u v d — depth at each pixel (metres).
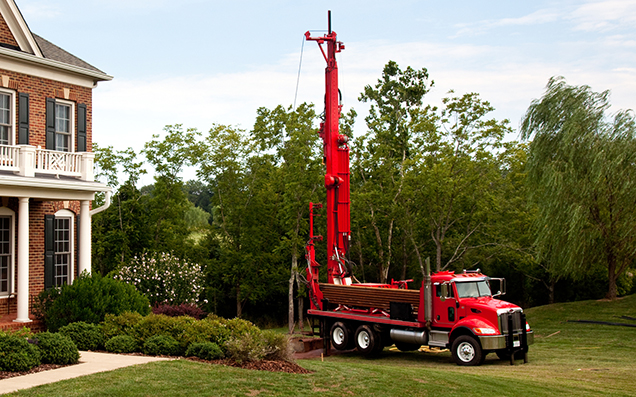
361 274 35.88
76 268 20.20
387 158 33.06
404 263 34.09
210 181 36.78
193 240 38.66
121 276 24.38
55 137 19.42
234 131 35.75
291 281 31.73
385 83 44.56
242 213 34.94
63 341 10.87
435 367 16.02
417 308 18.30
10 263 18.08
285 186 30.38
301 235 31.75
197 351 11.86
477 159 29.56
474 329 16.11
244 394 8.90
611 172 25.34
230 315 39.25
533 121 27.31
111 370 9.99
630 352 18.55
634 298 28.19
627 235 26.09
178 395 8.55
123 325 13.59
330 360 18.20
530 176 27.41
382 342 18.67
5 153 17.91
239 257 34.66
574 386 12.17
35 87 18.83
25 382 8.98
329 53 20.81
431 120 30.75
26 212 16.72
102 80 21.08
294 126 31.23
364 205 30.97
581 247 26.09
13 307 18.06
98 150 38.16
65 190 17.81
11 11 18.19
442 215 29.59
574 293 39.28
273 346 12.25
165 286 24.03
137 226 36.78
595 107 26.34
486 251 32.47
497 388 11.30
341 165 20.88
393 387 10.39
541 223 26.62
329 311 20.19
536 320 27.03
